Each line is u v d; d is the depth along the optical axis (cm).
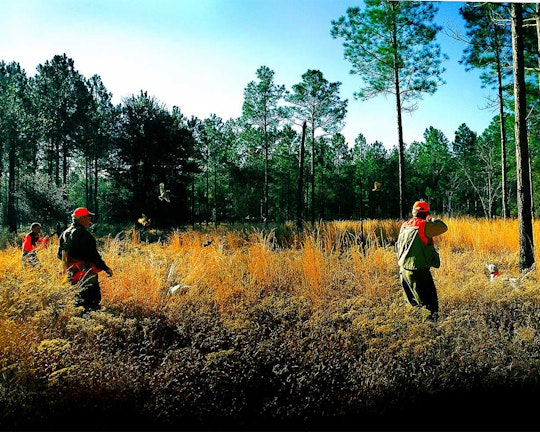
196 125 4212
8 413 258
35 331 356
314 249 673
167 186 2650
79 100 3406
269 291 545
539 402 281
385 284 557
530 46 1412
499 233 984
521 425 263
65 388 285
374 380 307
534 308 439
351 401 288
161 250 804
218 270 612
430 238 461
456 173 4931
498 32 1562
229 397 299
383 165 5475
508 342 342
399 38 1712
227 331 384
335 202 5259
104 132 3584
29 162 3712
